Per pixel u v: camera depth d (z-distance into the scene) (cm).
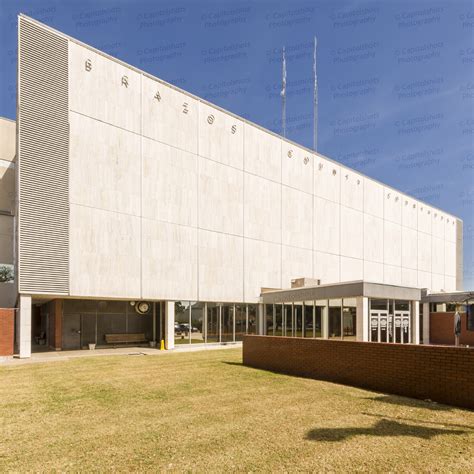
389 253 4234
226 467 538
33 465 554
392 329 2212
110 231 2233
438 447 604
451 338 3072
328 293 2297
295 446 613
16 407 902
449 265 5259
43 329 2972
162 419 776
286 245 3183
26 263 1930
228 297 2756
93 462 562
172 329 2439
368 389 1041
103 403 926
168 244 2470
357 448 602
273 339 1412
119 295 2234
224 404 893
